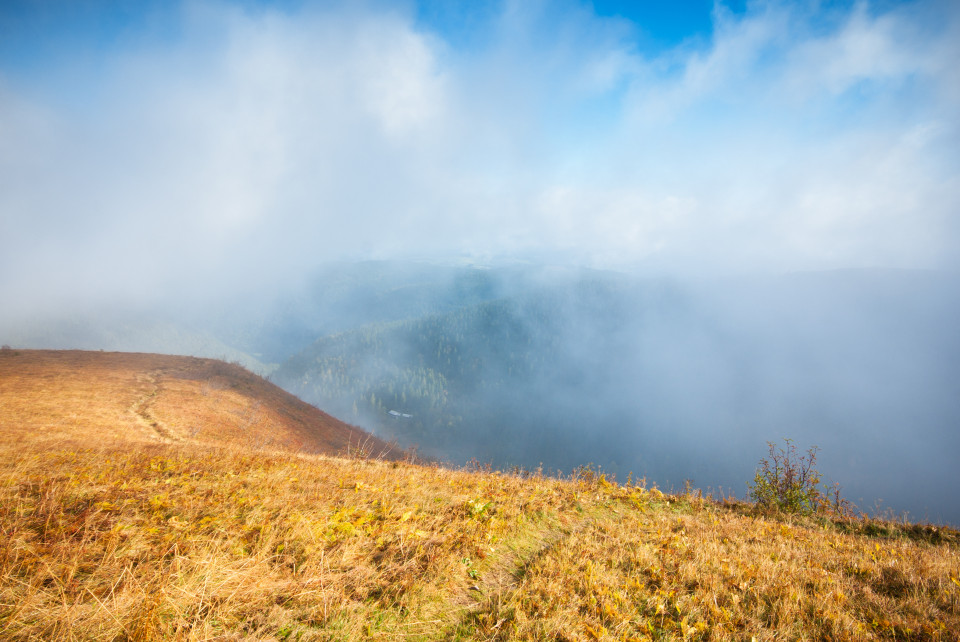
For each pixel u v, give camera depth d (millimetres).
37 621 2629
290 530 4289
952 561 6016
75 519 4129
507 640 3113
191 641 2615
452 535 4820
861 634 3717
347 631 3014
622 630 3443
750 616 3922
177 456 8609
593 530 5930
